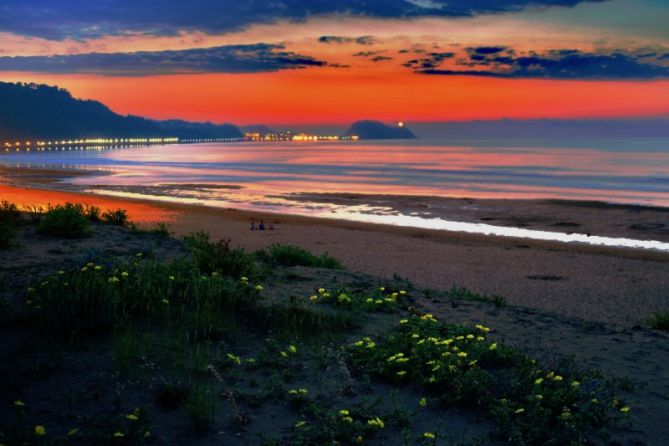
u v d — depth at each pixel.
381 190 64.81
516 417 4.57
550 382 5.16
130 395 4.80
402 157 177.75
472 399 4.94
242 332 6.53
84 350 5.61
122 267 8.12
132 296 6.82
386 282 10.48
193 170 106.25
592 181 79.25
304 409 4.71
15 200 47.28
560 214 42.09
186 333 6.25
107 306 6.20
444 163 135.50
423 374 5.47
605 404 4.73
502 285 19.80
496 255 26.00
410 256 25.38
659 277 21.61
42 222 13.14
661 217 39.97
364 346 5.92
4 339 5.72
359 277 10.48
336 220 39.06
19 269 8.73
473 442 4.25
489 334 7.16
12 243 11.39
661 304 17.20
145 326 6.33
